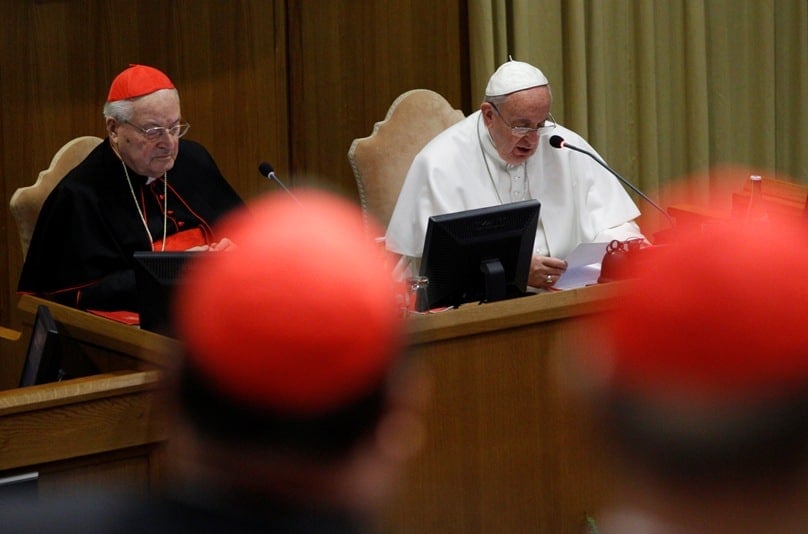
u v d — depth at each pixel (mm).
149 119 13211
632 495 2465
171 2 18016
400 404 2594
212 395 2471
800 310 2779
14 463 8336
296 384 2477
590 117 20312
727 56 21547
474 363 10273
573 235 15258
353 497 2479
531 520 10648
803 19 21812
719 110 21578
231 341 2582
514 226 11336
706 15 21297
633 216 15492
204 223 14266
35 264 13477
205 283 3318
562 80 20000
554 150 15211
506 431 10461
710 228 3801
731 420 2400
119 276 12992
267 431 2451
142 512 2320
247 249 3527
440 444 10188
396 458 2613
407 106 16438
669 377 2498
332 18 18750
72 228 13406
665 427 2430
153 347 9438
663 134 21203
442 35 19125
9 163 17562
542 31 19734
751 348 2562
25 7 17328
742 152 21922
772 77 21719
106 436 8672
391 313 2928
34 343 10211
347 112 19000
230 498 2410
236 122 18547
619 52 20562
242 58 18438
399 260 15273
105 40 17766
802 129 22125
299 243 3623
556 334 10555
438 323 10016
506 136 14664
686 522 2412
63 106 17703
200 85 18328
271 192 18797
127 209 13719
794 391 2434
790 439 2381
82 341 10484
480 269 11258
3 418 8258
